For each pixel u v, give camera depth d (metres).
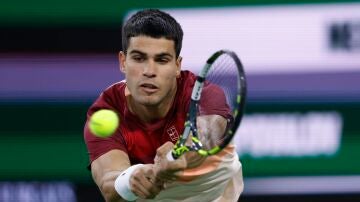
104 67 19.28
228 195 11.95
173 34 10.84
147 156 11.59
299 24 19.03
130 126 11.48
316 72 19.05
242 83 9.64
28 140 19.53
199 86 10.56
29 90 19.38
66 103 19.41
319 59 19.02
